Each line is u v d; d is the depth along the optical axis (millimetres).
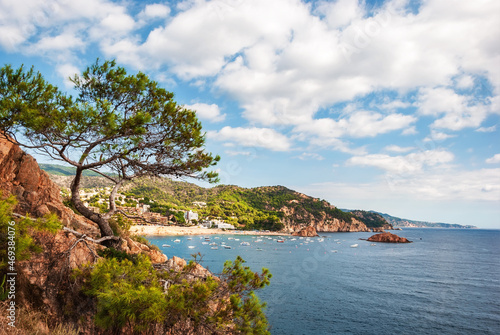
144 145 14641
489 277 69938
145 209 187250
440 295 51656
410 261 98875
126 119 13875
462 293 53344
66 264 9875
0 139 12273
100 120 11883
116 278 8914
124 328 9008
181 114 15508
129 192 191000
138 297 7609
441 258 108250
